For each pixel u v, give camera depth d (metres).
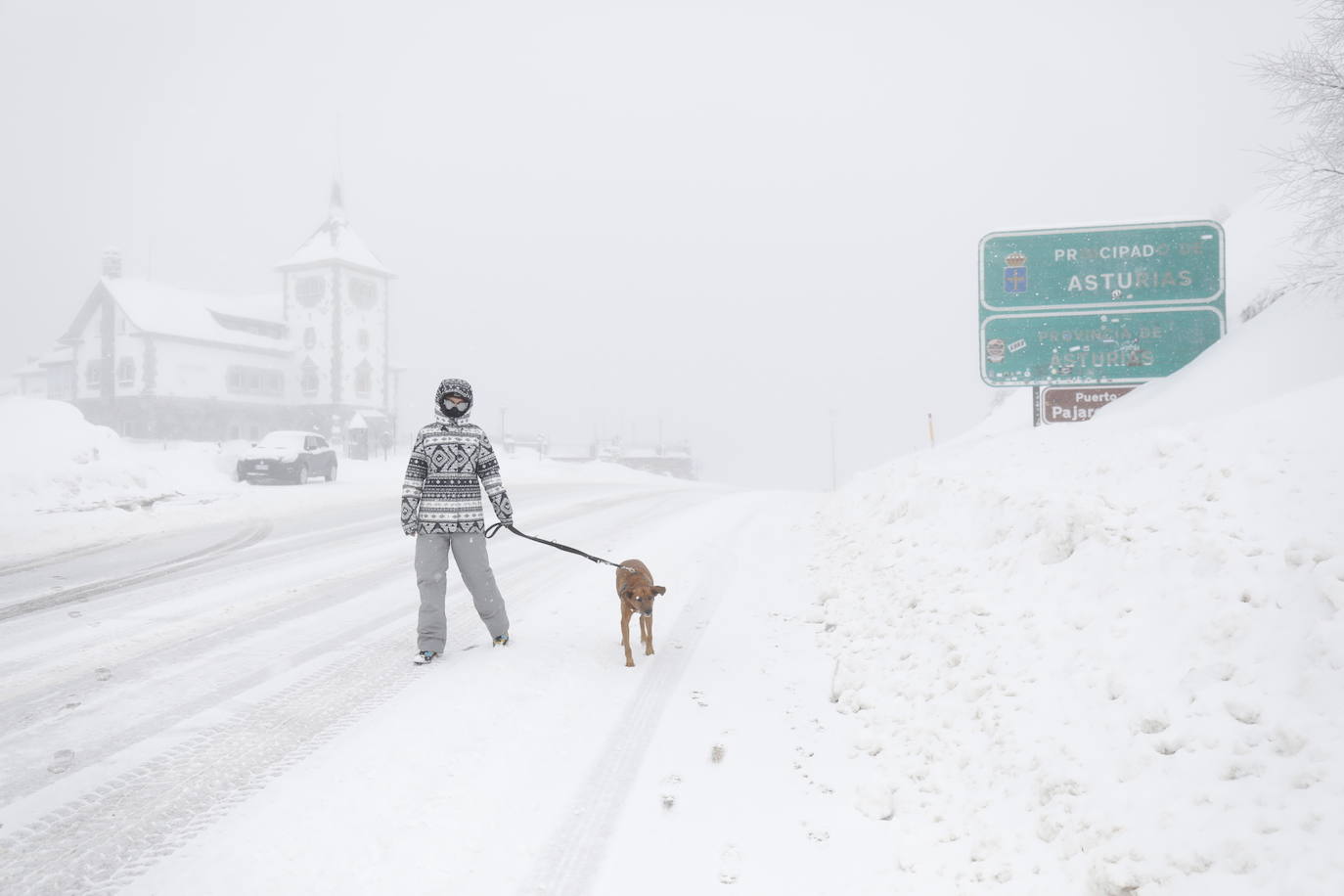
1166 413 9.12
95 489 14.37
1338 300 9.34
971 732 3.43
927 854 2.79
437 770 3.46
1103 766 2.79
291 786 3.26
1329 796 2.22
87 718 3.96
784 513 13.35
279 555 9.02
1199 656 2.98
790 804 3.24
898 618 4.95
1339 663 2.57
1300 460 3.76
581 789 3.34
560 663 5.02
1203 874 2.21
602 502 16.48
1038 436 8.98
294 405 64.56
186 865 2.66
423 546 5.04
